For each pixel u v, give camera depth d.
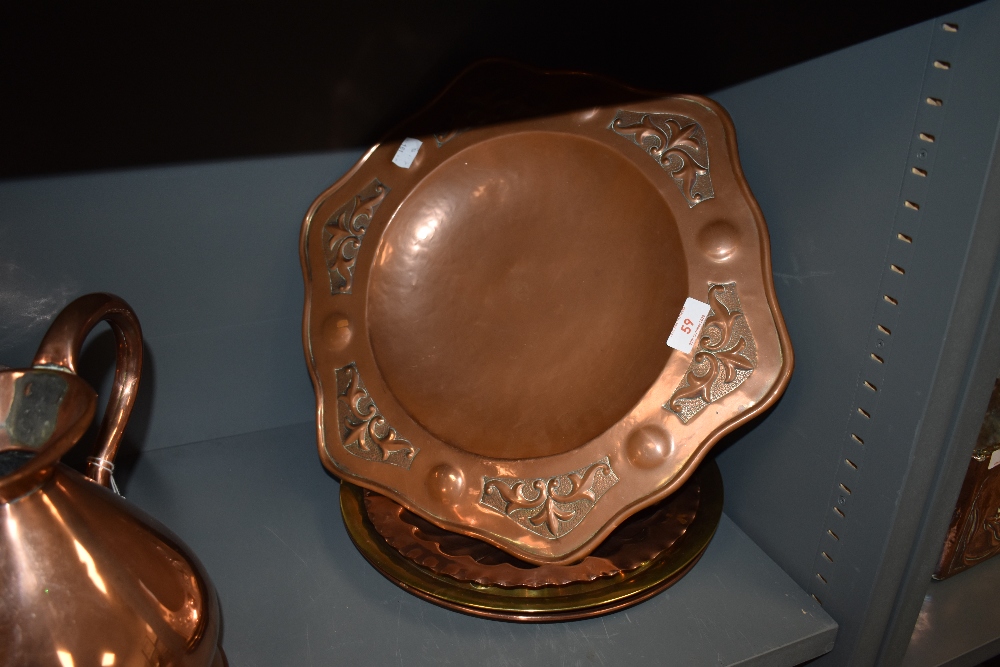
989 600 0.72
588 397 0.63
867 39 0.48
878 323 0.51
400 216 0.69
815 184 0.54
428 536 0.64
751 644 0.58
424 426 0.65
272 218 0.74
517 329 0.68
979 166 0.42
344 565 0.66
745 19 0.58
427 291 0.69
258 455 0.80
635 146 0.63
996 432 0.66
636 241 0.64
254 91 0.67
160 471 0.77
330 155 0.73
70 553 0.37
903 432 0.51
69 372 0.43
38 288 0.69
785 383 0.56
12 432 0.41
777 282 0.60
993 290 0.46
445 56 0.71
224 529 0.70
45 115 0.62
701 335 0.58
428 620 0.60
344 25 0.67
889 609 0.59
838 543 0.59
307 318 0.69
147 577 0.40
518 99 0.68
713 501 0.66
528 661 0.57
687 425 0.58
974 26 0.41
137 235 0.70
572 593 0.57
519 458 0.62
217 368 0.79
